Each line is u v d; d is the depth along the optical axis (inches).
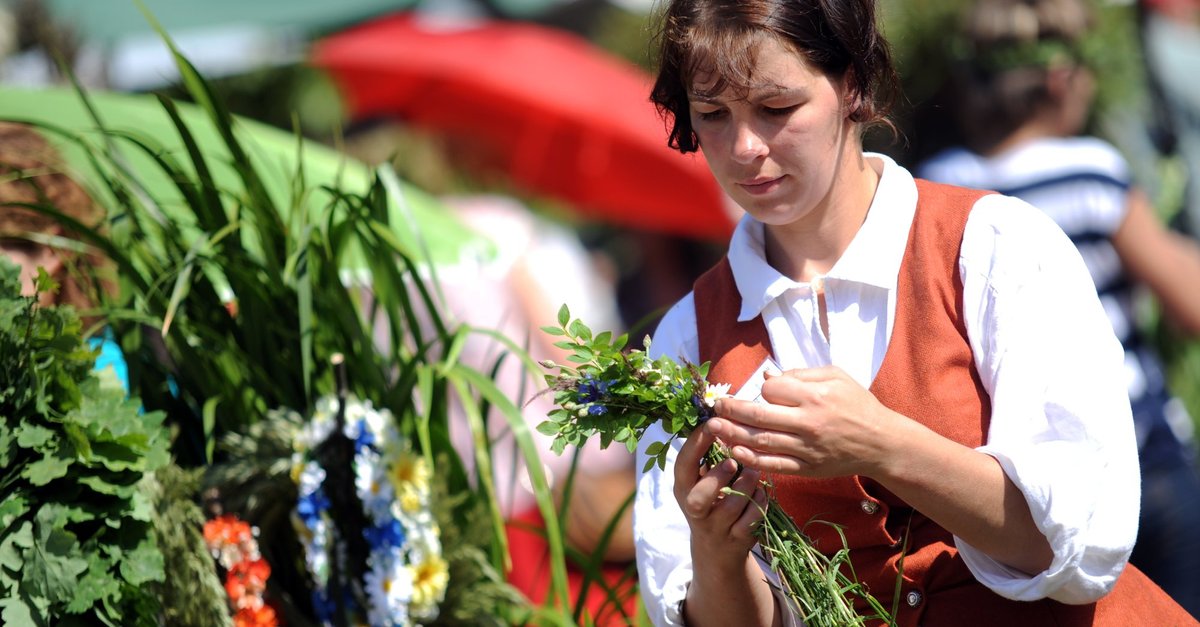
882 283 128.9
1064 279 125.6
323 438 164.6
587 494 278.5
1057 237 128.3
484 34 446.3
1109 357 124.7
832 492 129.5
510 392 316.5
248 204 176.1
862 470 115.8
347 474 164.7
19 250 171.8
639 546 140.5
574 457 193.5
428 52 428.1
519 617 184.7
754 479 122.6
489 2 485.4
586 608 190.7
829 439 114.2
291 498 169.6
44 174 179.3
